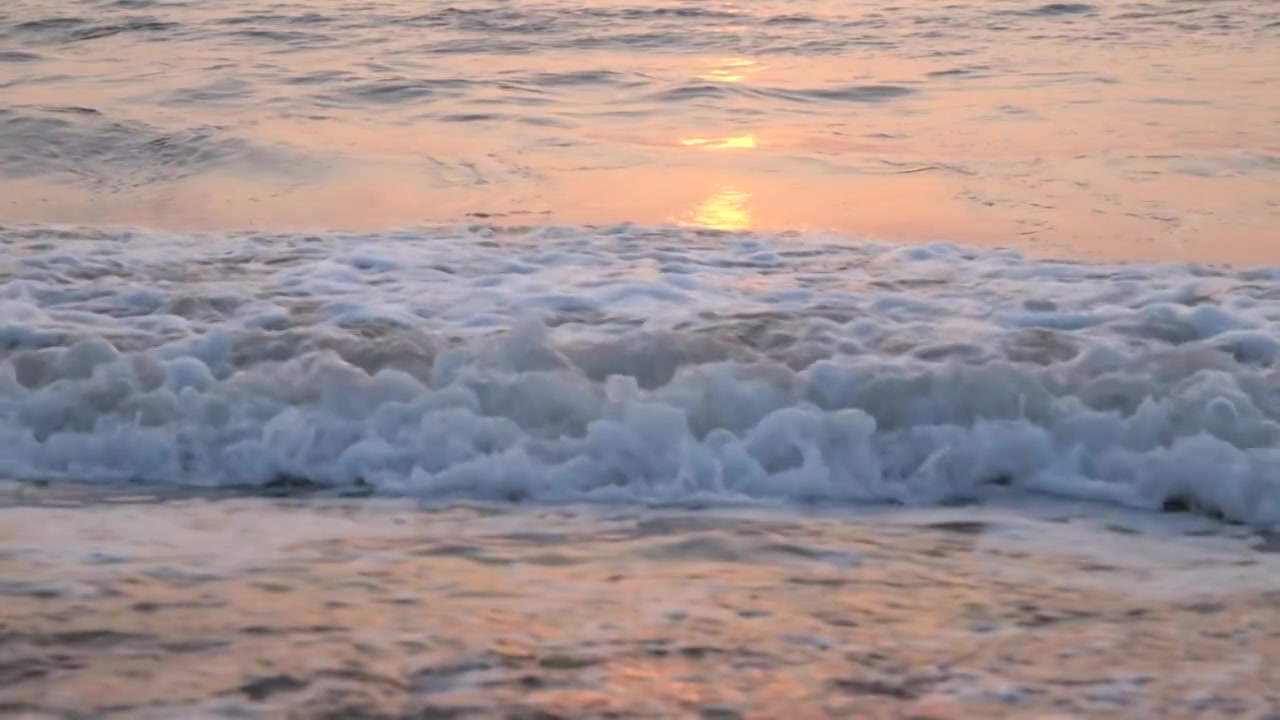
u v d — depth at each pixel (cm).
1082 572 345
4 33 1664
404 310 565
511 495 416
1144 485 412
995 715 261
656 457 427
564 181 967
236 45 1582
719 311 562
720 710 262
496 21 1722
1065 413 434
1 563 338
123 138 1112
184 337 527
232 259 669
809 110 1241
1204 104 1217
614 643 291
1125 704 266
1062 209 867
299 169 1019
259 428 448
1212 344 501
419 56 1509
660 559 351
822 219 851
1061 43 1577
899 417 439
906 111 1228
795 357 490
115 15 1777
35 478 432
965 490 421
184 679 271
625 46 1590
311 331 516
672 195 923
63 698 262
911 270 647
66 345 518
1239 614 314
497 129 1154
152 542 361
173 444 444
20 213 898
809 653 288
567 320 551
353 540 366
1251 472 402
